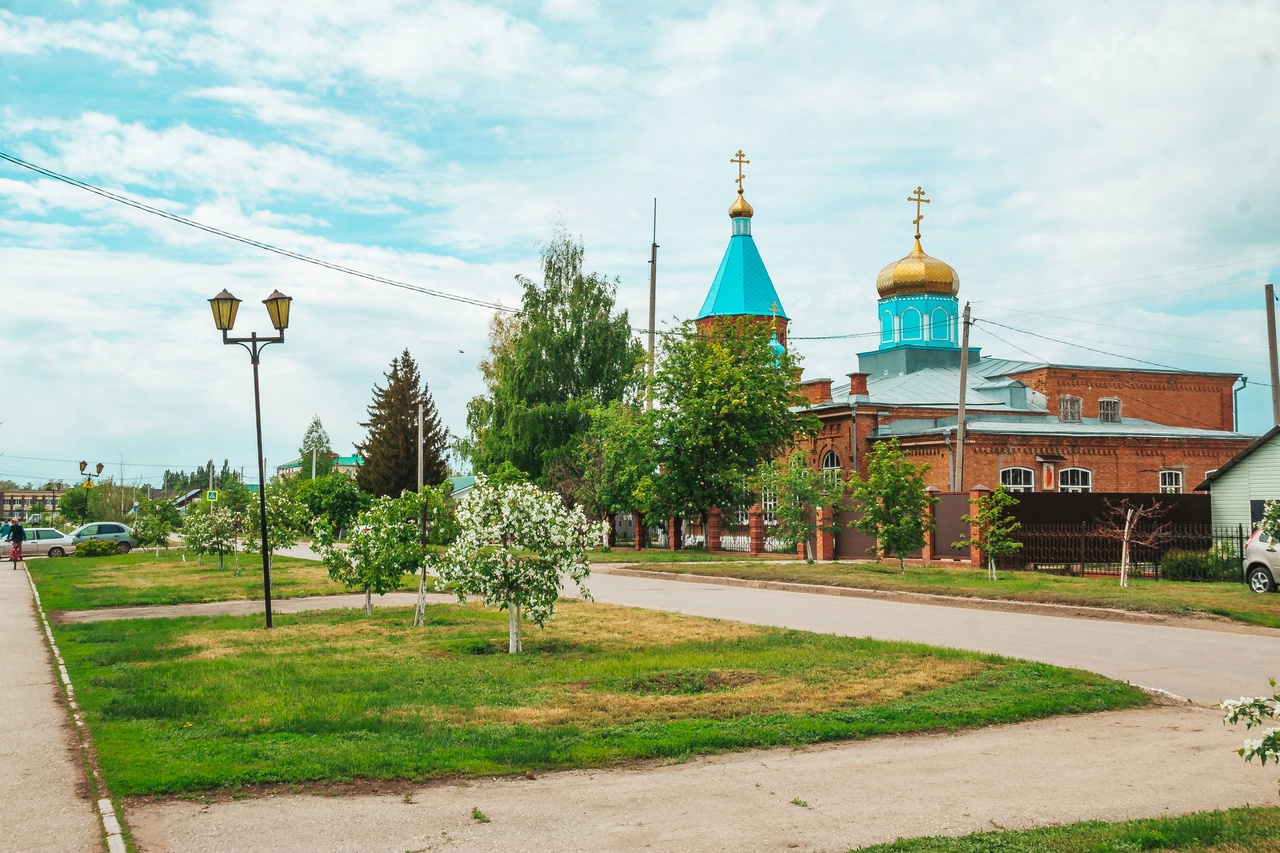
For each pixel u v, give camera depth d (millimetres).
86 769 7535
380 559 16984
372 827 6270
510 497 13523
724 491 37875
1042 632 15492
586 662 12242
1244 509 28328
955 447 36750
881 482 25656
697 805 6758
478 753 7859
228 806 6672
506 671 11609
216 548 33156
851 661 12016
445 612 18734
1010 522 28500
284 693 10242
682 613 18094
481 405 53125
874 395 45750
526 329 47969
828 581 23453
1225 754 8164
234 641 14602
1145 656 13047
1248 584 21625
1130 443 39594
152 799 6809
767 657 12398
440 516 17062
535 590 13367
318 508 58000
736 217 54938
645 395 39938
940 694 10188
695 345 38781
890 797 6934
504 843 6008
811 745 8430
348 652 13422
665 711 9391
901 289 52969
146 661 12703
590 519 41938
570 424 46125
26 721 9266
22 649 14242
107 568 34438
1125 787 7188
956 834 6133
